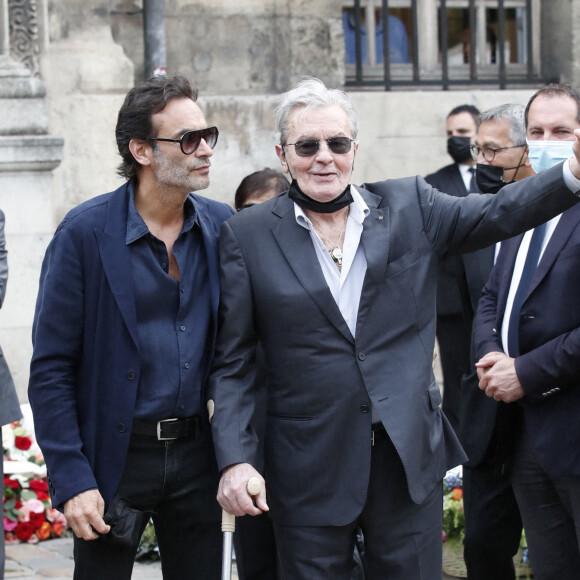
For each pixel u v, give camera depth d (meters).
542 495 4.29
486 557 4.66
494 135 5.25
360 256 3.66
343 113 3.65
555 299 4.11
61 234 3.69
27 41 7.27
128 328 3.61
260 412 3.78
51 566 5.78
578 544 4.13
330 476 3.62
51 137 7.09
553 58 8.95
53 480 3.63
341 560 3.68
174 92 3.68
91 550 3.74
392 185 3.78
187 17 7.99
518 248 4.35
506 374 4.13
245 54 8.10
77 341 3.70
